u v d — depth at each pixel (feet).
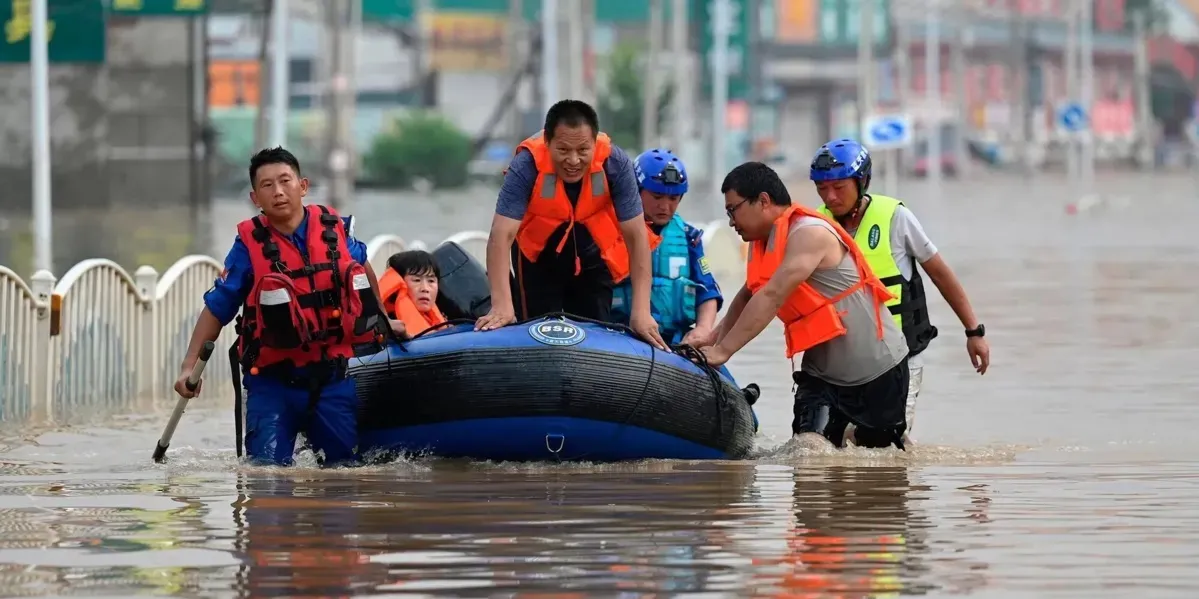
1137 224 330.34
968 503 61.98
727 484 66.59
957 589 48.14
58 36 178.70
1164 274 201.77
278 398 72.79
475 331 73.20
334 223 71.77
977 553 52.75
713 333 78.13
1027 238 281.54
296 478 68.28
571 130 73.20
